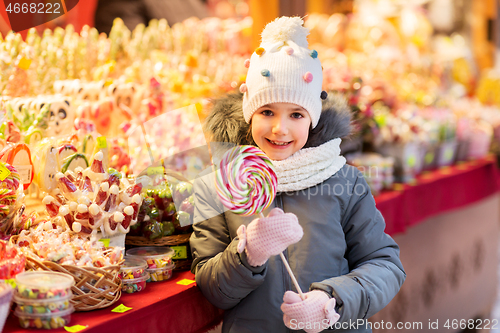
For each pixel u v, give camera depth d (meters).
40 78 1.97
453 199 3.11
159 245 1.46
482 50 5.66
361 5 4.68
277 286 1.27
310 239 1.31
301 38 1.33
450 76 4.75
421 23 4.76
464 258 3.41
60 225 1.28
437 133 3.17
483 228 3.74
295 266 1.29
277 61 1.27
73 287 1.09
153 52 2.66
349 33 4.23
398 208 2.43
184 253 1.49
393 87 3.47
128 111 1.89
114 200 1.29
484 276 3.78
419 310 2.83
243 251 1.14
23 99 1.67
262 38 1.37
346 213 1.38
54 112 1.63
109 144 1.69
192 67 2.64
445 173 3.12
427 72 4.39
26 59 1.74
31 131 1.51
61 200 1.31
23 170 1.36
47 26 2.31
